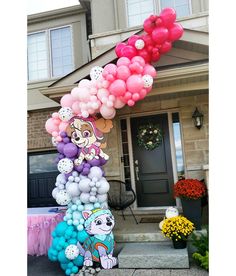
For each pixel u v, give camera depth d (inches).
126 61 140.7
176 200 208.8
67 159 147.0
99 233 140.9
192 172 199.6
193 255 136.9
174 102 210.1
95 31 238.5
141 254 139.2
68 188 144.8
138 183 217.3
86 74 176.7
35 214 178.4
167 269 134.7
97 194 147.5
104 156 150.4
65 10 285.9
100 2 241.0
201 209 167.6
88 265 139.1
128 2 241.1
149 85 140.2
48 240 174.2
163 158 214.7
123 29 220.1
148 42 144.9
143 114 218.7
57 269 153.9
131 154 219.3
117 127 221.8
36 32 299.3
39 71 294.2
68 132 150.3
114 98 140.8
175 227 141.7
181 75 155.6
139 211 208.8
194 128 202.8
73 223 143.3
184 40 163.0
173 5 232.5
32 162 287.9
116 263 142.5
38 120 281.7
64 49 292.4
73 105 152.5
